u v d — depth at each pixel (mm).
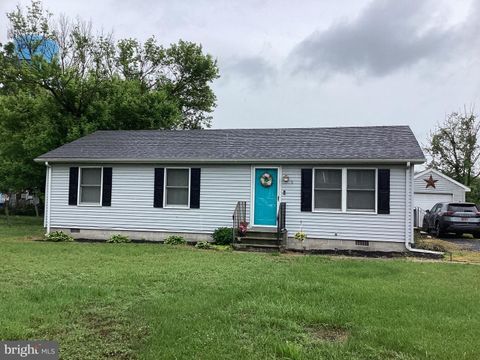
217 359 3781
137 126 22188
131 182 14305
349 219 12461
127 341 4238
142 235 14156
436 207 19594
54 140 19766
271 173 13180
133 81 23656
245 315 5117
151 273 7805
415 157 11711
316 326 4816
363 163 12266
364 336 4402
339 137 14148
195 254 10688
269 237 12617
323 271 8328
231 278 7410
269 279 7332
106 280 7121
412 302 5824
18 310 5223
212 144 14734
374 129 14664
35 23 23500
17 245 11930
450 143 36125
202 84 30406
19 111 20531
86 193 14750
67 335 4410
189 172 13875
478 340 4320
